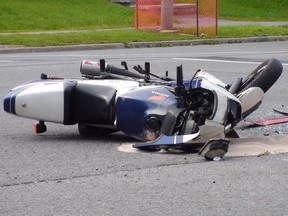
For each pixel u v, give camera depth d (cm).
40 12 3622
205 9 3069
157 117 941
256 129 1114
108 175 834
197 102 941
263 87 1042
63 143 1023
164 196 749
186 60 2188
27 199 746
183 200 735
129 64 2053
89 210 707
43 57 2348
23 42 2703
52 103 998
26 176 835
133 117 961
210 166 866
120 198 744
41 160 917
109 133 1088
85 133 1079
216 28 3061
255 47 2742
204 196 748
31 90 1011
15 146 1006
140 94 967
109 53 2514
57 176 833
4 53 2556
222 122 913
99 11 3806
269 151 943
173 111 938
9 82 1680
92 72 1073
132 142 1023
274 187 778
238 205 719
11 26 3316
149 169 858
